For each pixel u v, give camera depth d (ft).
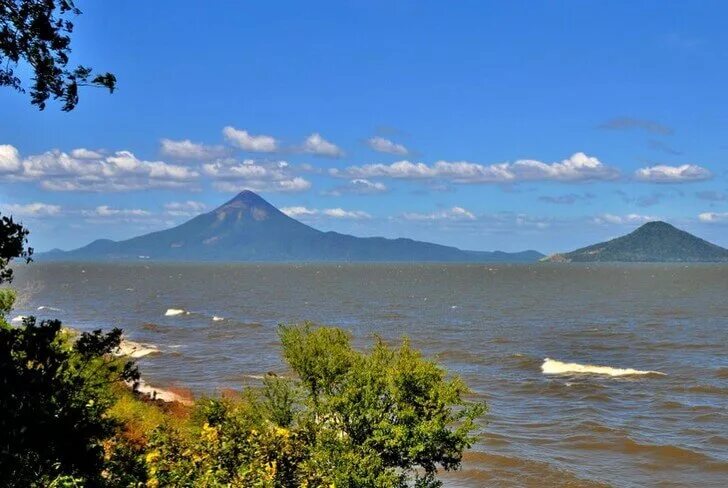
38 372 33.73
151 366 196.34
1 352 33.14
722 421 131.95
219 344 246.47
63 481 33.24
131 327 296.92
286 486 47.62
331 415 65.36
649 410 142.10
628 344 244.83
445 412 66.13
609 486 95.76
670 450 111.45
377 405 65.05
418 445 61.82
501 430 125.70
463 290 605.31
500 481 97.86
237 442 48.67
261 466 45.37
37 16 33.96
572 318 344.08
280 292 568.82
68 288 584.40
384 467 63.98
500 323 322.14
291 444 50.55
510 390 163.94
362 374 67.31
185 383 168.96
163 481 42.98
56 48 35.12
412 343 249.96
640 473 101.86
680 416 136.46
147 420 80.33
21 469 32.50
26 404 33.06
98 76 36.50
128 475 41.50
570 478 98.73
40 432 33.30
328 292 570.87
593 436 120.98
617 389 163.53
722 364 200.03
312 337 80.18
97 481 38.06
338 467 56.70
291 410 83.46
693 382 171.42
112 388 89.56
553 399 153.69
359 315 364.58
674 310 386.52
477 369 194.70
